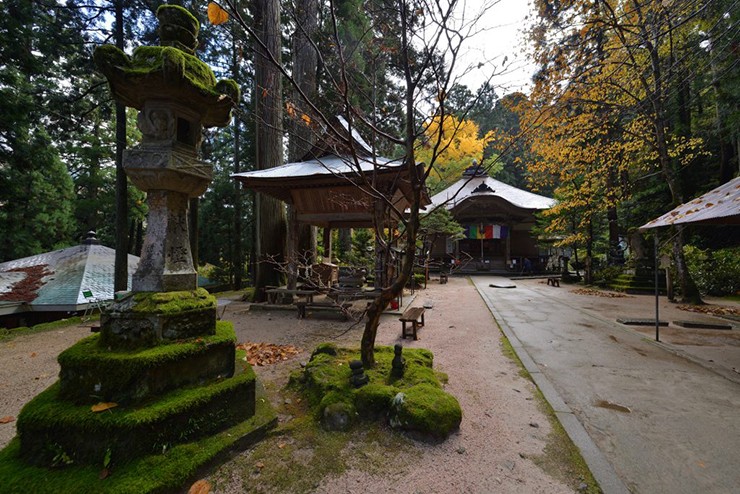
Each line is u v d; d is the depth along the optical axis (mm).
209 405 2414
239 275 18703
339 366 3611
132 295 2551
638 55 11117
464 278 20828
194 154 2951
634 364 4562
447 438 2654
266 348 5320
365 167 7477
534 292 13398
